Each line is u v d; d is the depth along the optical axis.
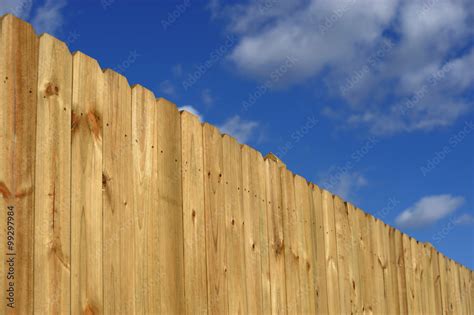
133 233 3.07
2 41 2.56
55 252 2.66
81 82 2.90
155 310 3.14
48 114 2.71
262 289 4.03
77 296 2.73
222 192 3.78
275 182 4.38
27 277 2.53
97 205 2.89
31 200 2.59
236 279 3.79
